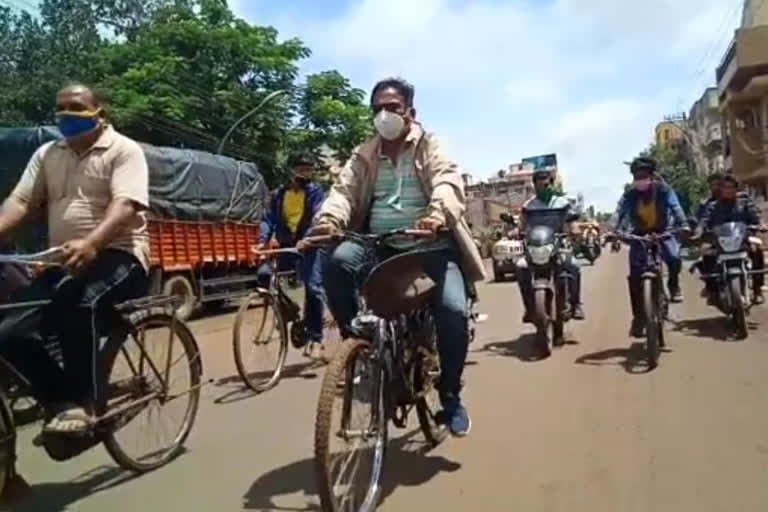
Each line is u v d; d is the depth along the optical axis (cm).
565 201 895
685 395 617
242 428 581
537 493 421
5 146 1077
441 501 414
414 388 444
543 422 558
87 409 429
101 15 3647
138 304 466
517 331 1023
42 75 2995
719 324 973
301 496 434
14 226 450
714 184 935
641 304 802
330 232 426
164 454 502
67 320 423
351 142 2752
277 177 2678
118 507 428
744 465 449
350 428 390
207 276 1509
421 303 424
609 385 667
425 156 449
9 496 417
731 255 873
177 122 2428
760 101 3488
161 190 1329
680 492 414
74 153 445
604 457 474
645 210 802
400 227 453
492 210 4866
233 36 2628
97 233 416
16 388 430
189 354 527
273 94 2414
